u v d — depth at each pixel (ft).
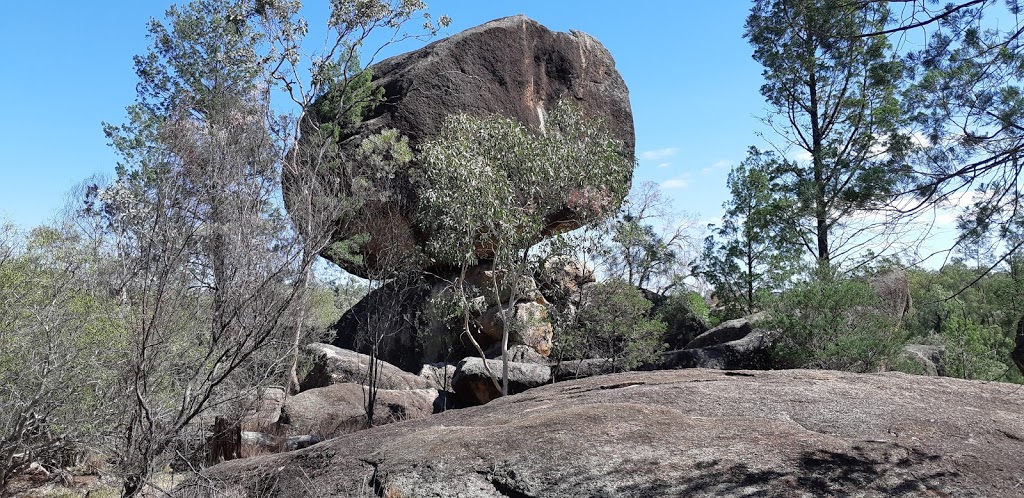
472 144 51.80
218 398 24.80
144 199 25.30
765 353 51.34
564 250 53.52
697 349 52.34
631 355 51.11
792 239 74.79
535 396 24.93
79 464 30.78
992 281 28.09
